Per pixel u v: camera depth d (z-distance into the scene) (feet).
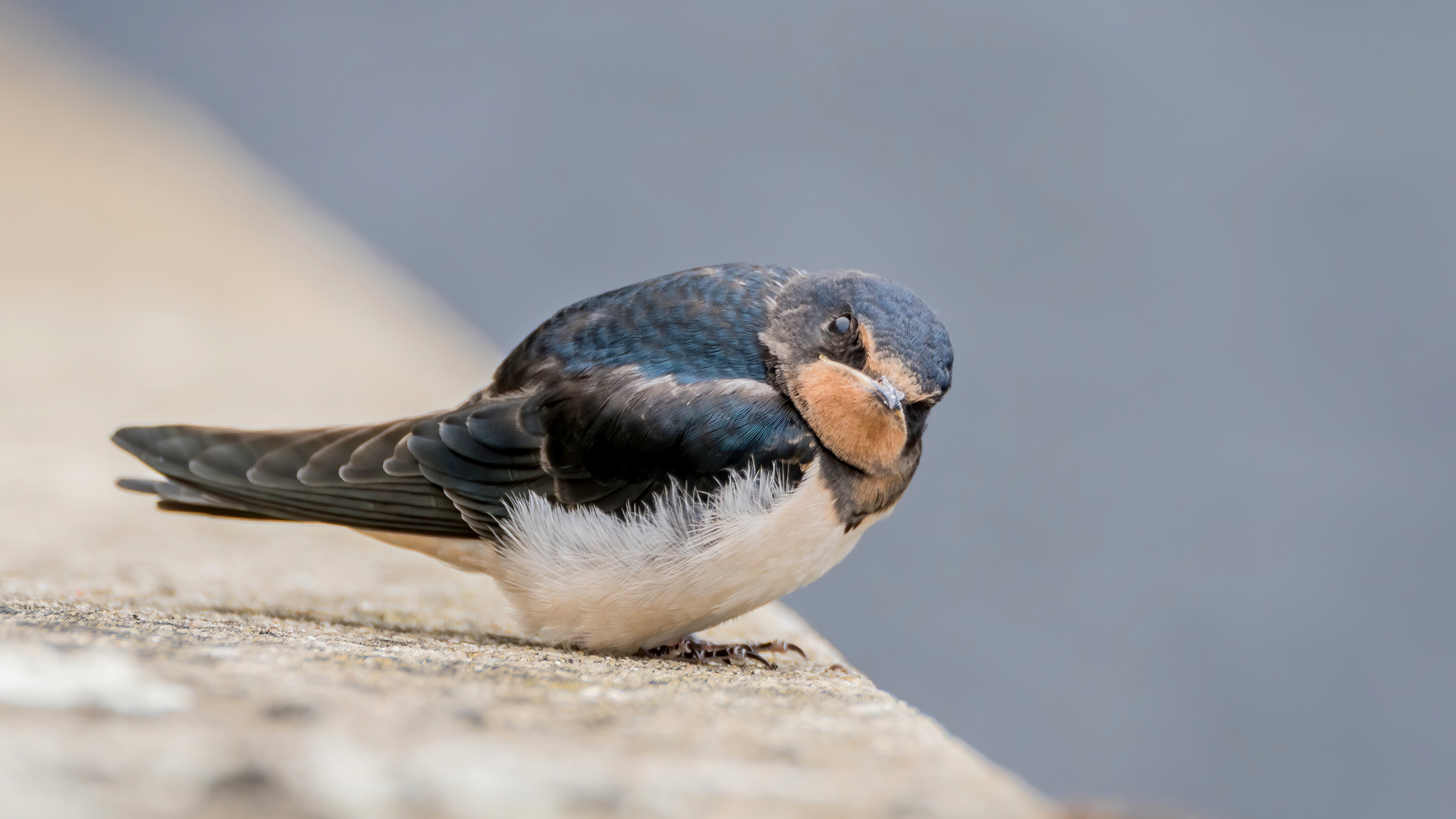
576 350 18.65
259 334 51.03
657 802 9.22
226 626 15.65
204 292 56.54
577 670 14.10
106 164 77.41
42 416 36.88
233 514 19.08
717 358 18.35
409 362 49.57
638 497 17.61
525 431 18.19
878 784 9.94
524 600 18.12
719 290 18.93
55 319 49.98
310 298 59.31
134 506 27.61
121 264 59.21
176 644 12.72
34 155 75.51
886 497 18.39
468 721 10.86
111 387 41.34
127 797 8.29
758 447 17.39
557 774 9.59
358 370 46.42
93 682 10.66
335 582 21.49
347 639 15.62
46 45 107.14
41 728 9.38
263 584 20.81
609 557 17.38
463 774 9.33
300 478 18.66
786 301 18.70
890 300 18.65
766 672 16.06
